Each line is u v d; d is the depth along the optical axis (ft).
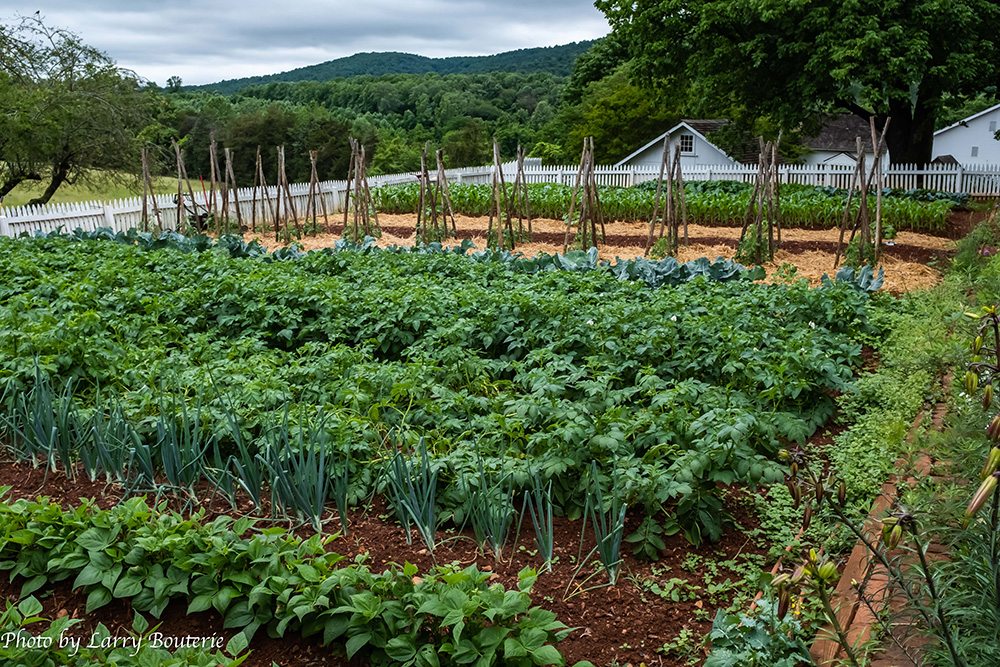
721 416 14.87
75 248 39.14
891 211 60.49
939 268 42.39
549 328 24.14
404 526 14.64
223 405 16.88
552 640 11.85
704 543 14.79
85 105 78.59
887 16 71.15
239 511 15.58
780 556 14.03
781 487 16.38
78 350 20.53
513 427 17.07
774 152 45.21
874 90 69.46
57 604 12.69
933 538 12.25
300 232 59.06
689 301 26.99
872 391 21.77
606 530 13.98
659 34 86.84
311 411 17.98
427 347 22.99
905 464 16.25
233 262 34.65
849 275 33.73
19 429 18.17
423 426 17.71
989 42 74.18
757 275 33.94
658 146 136.87
